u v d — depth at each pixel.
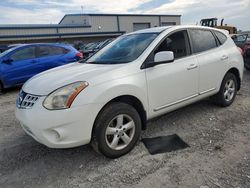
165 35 3.70
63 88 2.77
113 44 4.20
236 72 4.90
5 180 2.83
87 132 2.84
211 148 3.26
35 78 3.39
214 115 4.42
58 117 2.68
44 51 8.20
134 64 3.27
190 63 3.87
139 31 4.22
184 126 4.03
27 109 2.87
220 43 4.60
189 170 2.79
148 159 3.08
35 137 2.89
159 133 3.82
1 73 7.33
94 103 2.81
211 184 2.52
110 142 3.06
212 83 4.34
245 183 2.50
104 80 2.94
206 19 22.62
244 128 3.83
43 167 3.06
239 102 5.10
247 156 3.00
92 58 4.07
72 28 34.84
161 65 3.49
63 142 2.75
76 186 2.66
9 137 4.02
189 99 3.96
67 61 8.55
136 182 2.65
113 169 2.92
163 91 3.52
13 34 29.73
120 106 3.03
